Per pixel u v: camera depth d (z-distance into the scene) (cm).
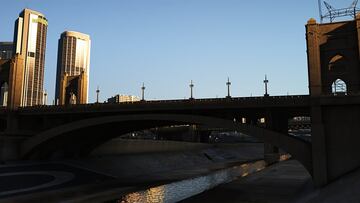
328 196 3828
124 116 6325
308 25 5238
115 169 7938
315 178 4644
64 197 4875
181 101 5881
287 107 5184
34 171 6406
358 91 4928
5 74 8281
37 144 7106
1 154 6925
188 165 10831
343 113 4712
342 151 4634
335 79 5262
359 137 4597
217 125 5538
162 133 16288
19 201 4488
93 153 8638
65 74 10619
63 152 8044
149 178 7400
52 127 7669
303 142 4916
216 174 8488
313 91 5050
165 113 6225
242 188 5772
